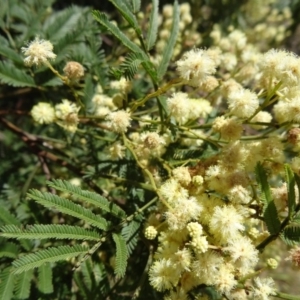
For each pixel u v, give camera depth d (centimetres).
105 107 20
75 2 32
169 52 17
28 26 22
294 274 37
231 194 14
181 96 16
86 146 21
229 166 14
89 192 14
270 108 19
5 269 16
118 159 18
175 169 15
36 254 13
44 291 16
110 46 29
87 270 16
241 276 14
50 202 13
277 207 14
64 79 17
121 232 15
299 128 15
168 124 16
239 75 20
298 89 14
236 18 35
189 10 30
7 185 23
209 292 18
